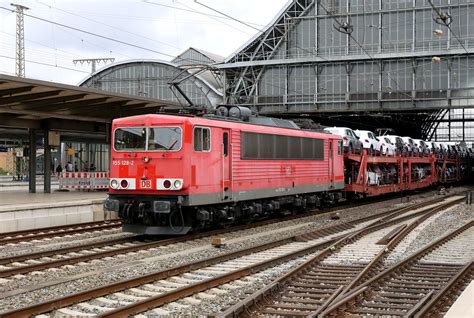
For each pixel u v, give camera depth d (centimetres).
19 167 5725
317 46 5497
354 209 2909
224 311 841
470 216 2388
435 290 1012
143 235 1848
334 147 2678
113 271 1214
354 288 1013
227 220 1969
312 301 945
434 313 870
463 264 1312
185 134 1673
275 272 1221
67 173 3362
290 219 2364
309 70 5531
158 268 1259
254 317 860
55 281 1095
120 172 1756
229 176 1861
